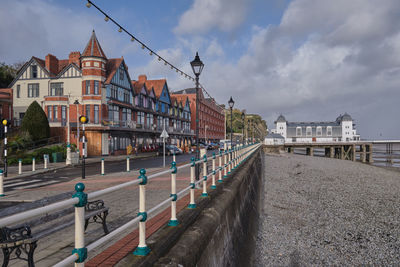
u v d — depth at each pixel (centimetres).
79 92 3278
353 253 945
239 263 687
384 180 2891
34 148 2683
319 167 3856
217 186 830
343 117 14112
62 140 3102
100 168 1953
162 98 4944
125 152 3606
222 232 577
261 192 1848
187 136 6041
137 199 779
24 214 149
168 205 617
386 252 952
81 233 207
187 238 406
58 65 3762
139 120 4088
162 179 1197
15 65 5209
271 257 904
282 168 3438
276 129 14538
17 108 3553
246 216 984
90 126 3061
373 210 1502
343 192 2023
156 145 4116
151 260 319
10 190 1076
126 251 355
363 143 7806
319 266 852
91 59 3186
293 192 1947
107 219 568
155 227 459
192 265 367
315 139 14125
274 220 1280
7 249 270
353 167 4319
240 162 1524
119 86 3556
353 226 1223
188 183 1059
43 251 400
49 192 982
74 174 1616
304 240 1052
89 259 336
